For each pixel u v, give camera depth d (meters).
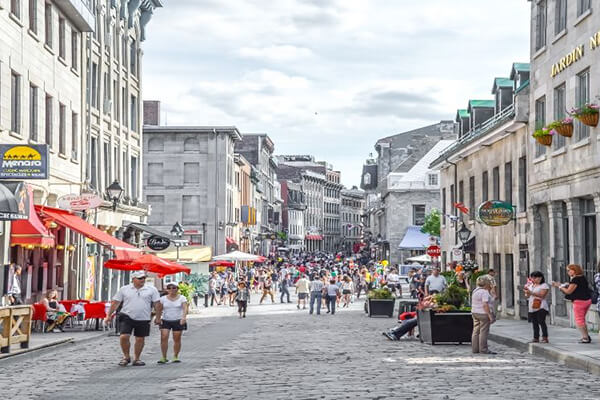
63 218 29.56
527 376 15.29
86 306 28.02
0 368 17.61
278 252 126.88
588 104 25.31
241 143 113.12
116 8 46.88
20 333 20.34
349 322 34.62
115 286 47.56
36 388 14.24
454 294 23.20
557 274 29.41
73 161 37.09
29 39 30.58
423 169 89.56
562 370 16.38
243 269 83.94
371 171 134.38
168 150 76.75
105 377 15.80
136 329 18.05
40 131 31.97
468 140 41.41
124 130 48.78
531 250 31.95
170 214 76.50
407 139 114.12
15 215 22.78
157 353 21.06
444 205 52.06
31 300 32.06
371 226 137.00
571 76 27.72
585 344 20.27
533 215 31.81
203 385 14.31
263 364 17.83
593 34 25.75
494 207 32.41
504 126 34.75
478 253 41.50
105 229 44.50
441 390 13.27
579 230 27.59
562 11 29.52
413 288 51.09
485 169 40.19
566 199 28.05
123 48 49.12
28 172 25.00
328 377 15.13
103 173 43.78
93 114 42.03
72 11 35.56
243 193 94.00
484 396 12.55
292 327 31.50
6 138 27.94
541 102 31.75
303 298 48.16
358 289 63.12
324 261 118.19
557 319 28.94
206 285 54.47
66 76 35.97
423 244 82.44
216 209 76.19
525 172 34.06
